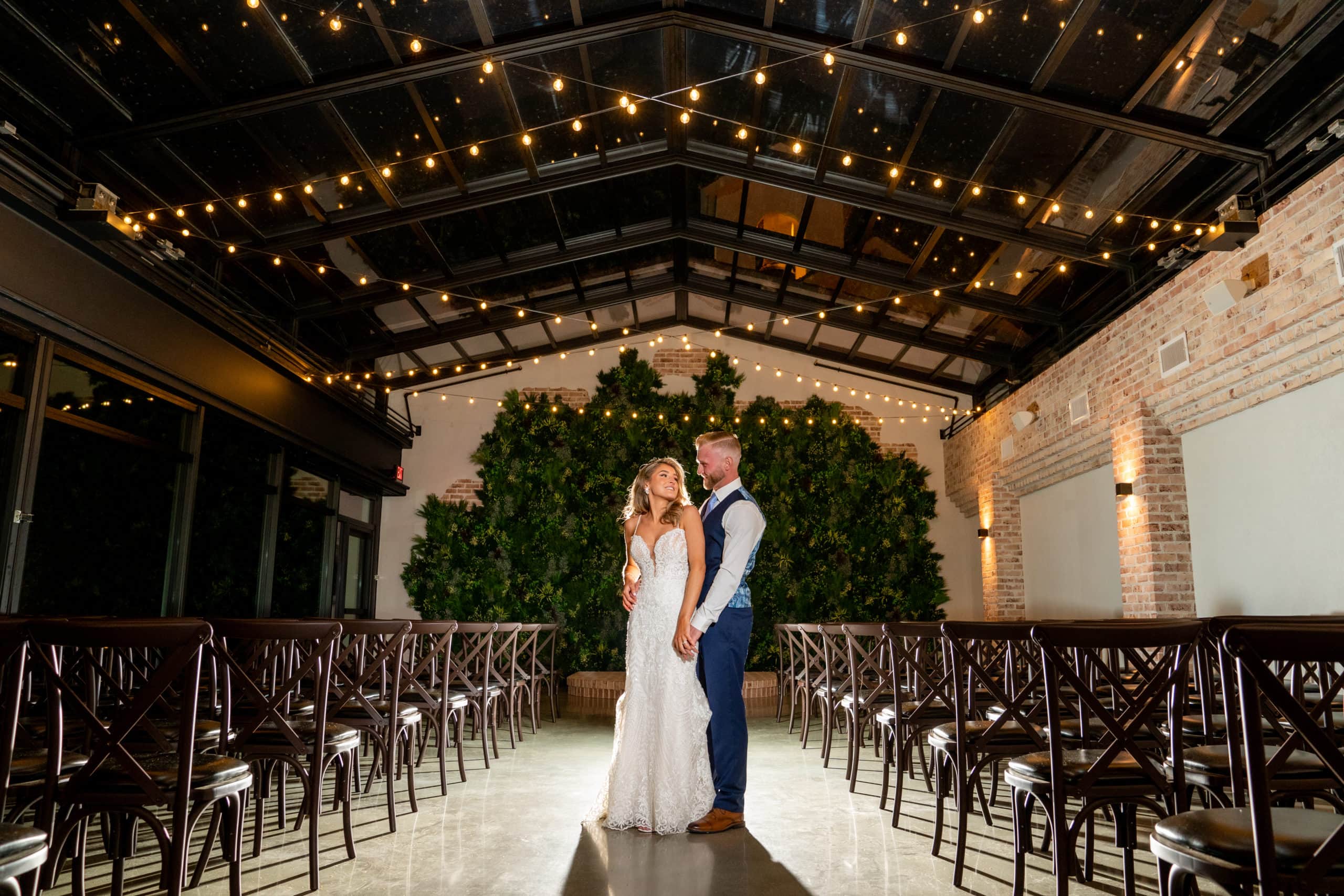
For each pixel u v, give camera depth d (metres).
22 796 2.99
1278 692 1.49
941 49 5.29
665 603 3.54
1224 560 5.84
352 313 8.89
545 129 6.68
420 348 10.02
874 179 6.88
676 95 6.52
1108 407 6.91
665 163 7.38
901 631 3.88
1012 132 5.80
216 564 7.33
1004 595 9.41
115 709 3.83
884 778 4.09
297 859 3.08
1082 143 5.70
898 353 10.64
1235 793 2.23
